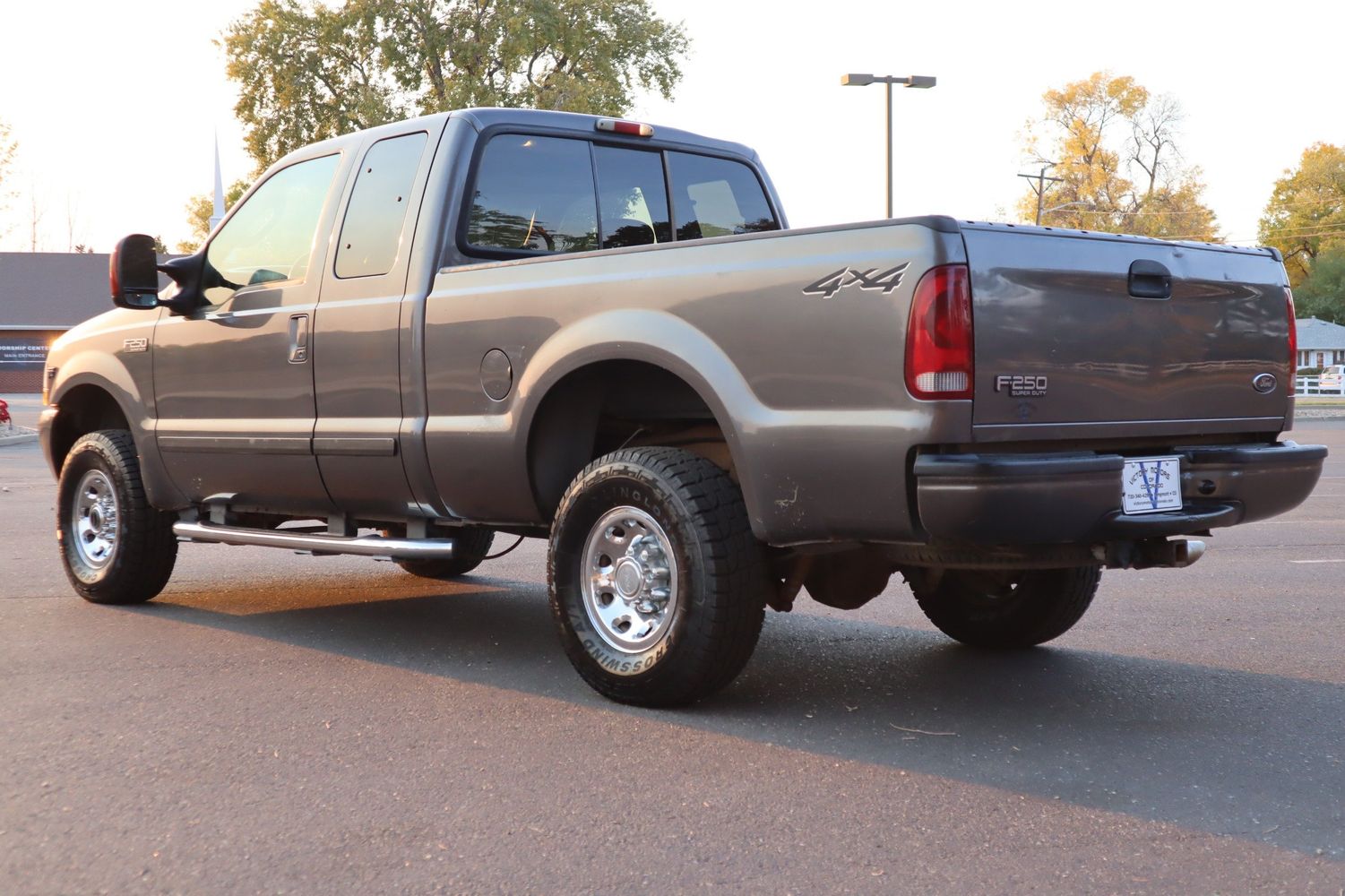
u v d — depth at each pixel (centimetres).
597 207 565
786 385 400
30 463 1959
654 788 359
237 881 295
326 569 812
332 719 434
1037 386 383
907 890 288
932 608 559
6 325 5888
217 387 594
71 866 304
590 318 451
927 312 367
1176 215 7362
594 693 471
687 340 423
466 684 486
